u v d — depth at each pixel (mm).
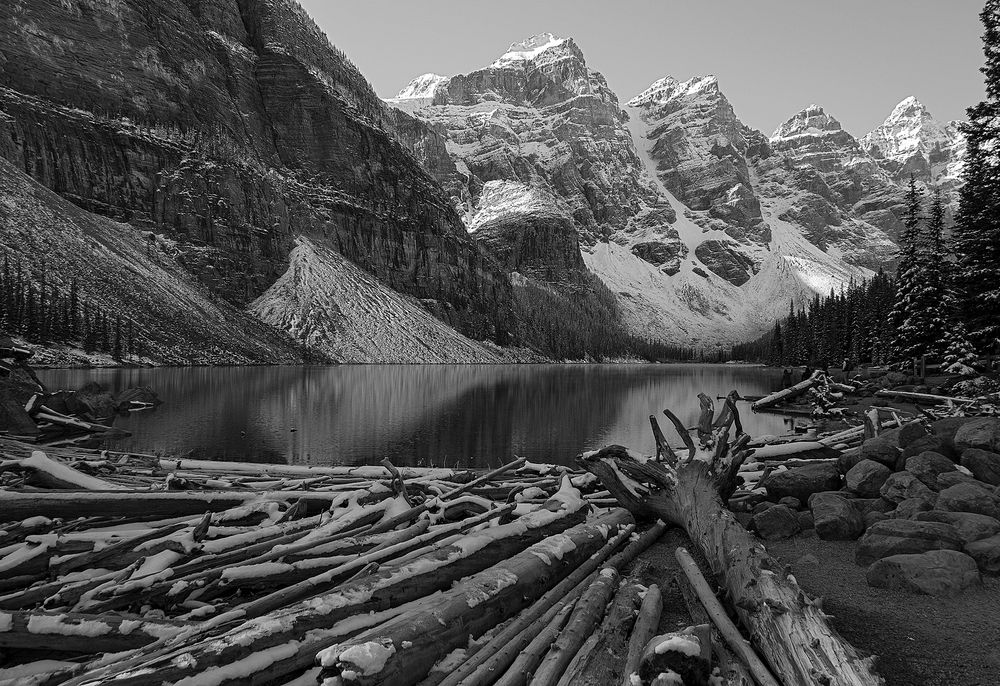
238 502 7297
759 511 8594
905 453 9016
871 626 4770
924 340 39000
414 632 3766
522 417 28828
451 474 11062
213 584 4789
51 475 7473
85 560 5160
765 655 3883
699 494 7125
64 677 3570
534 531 6426
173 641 3752
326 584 4758
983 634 4539
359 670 3225
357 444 19625
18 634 3844
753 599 4297
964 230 33062
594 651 3914
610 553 6699
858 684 3256
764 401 34781
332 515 7156
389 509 7246
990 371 29984
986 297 29172
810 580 5957
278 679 3527
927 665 4098
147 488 8453
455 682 3570
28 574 5035
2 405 18703
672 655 3396
